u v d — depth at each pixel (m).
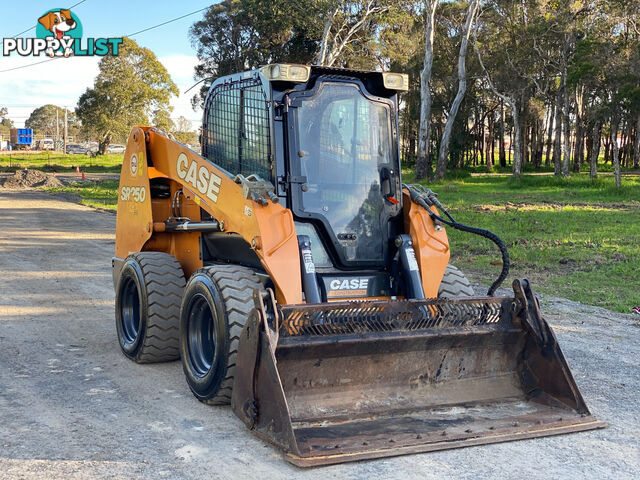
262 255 4.91
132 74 81.12
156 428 4.69
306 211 5.28
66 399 5.30
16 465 4.05
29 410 5.04
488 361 5.14
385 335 4.69
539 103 63.81
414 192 5.70
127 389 5.57
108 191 38.47
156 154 6.86
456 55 58.34
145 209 6.81
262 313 4.34
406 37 50.91
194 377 5.27
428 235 5.61
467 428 4.50
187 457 4.19
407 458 4.19
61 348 6.87
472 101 65.50
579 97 62.81
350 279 5.42
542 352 5.07
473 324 5.03
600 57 44.47
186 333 5.44
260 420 4.37
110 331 7.65
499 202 29.88
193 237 6.54
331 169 5.44
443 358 4.99
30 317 8.28
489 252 14.25
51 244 15.87
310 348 4.49
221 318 4.88
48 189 40.41
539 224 19.78
